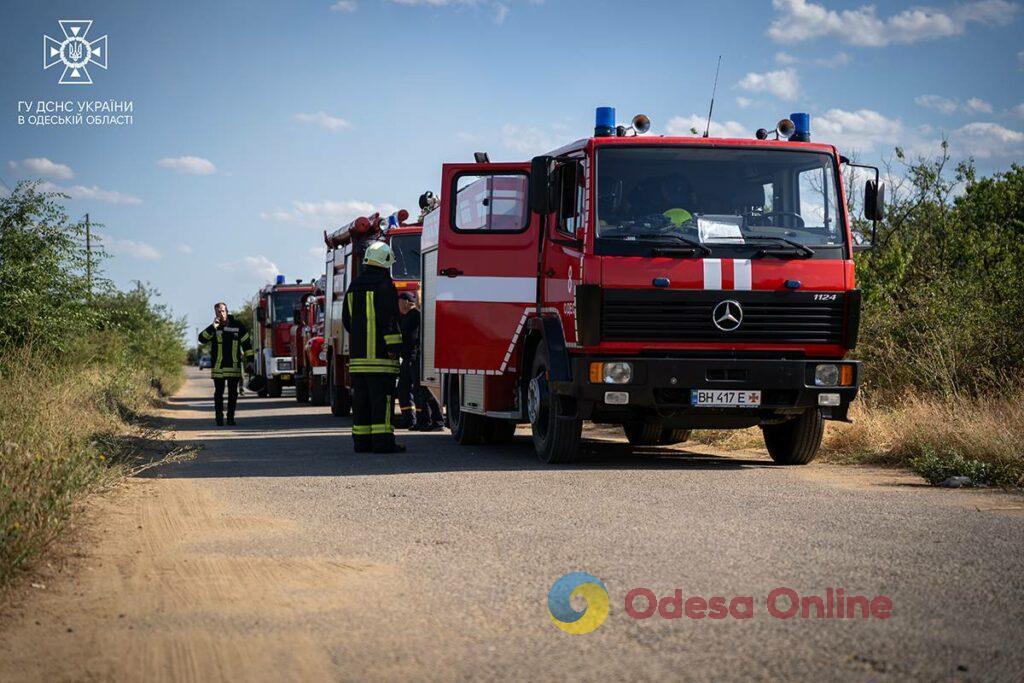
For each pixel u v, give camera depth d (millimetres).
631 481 9008
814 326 9789
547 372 10703
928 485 8727
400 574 5465
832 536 6285
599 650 4109
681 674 3799
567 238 10258
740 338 9688
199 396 35562
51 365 17484
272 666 4008
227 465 10734
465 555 5895
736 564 5535
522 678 3801
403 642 4266
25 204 19062
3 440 8961
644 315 9586
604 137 9984
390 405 12078
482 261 11555
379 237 19531
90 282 19859
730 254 9680
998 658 3924
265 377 35000
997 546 5945
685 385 9602
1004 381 12227
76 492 7496
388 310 12008
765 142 10070
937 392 12508
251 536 6582
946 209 16391
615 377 9570
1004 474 8719
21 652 4234
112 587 5270
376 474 9727
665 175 9867
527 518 7062
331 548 6156
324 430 16875
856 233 16391
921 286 15086
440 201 11656
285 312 34188
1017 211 16172
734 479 9156
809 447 10406
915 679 3699
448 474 9617
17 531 5590
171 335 45531
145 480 9453
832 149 10148
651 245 9617
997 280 14211
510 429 13297
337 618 4648
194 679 3895
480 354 11555
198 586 5273
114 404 18266
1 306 18438
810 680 3701
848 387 9781
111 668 4031
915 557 5664
